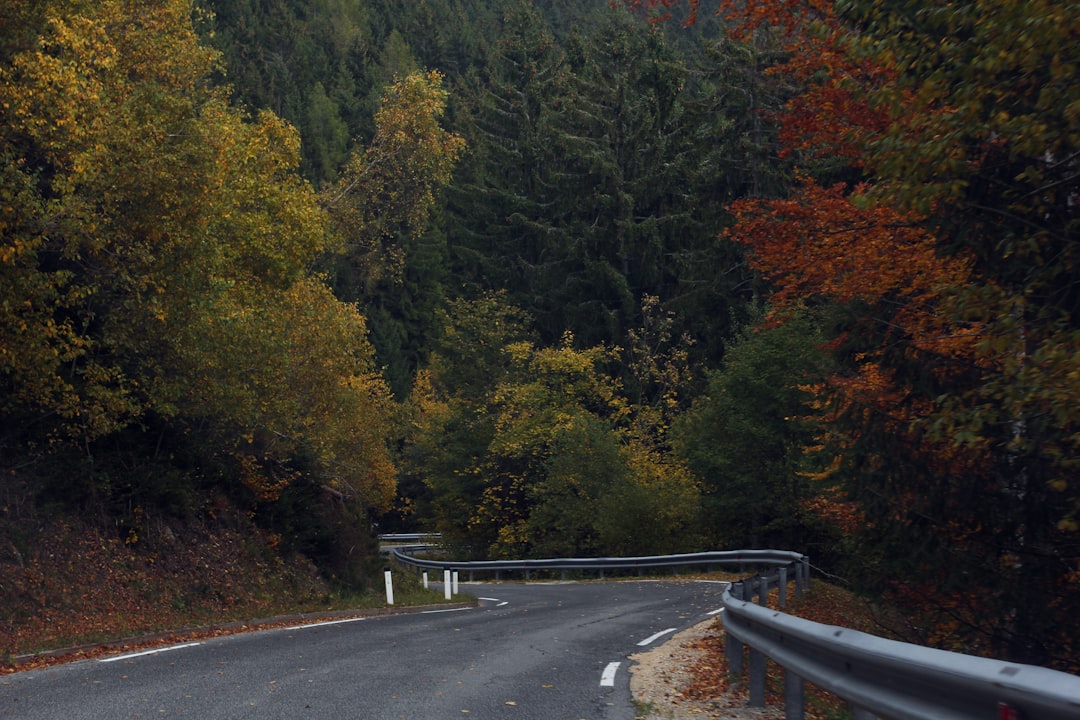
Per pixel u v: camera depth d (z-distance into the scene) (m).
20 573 15.23
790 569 22.44
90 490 17.89
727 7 13.89
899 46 9.12
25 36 14.48
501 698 8.59
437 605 23.62
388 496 52.41
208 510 21.28
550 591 29.70
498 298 57.91
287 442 24.30
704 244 51.56
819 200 12.91
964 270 10.27
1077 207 8.94
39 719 7.54
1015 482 10.51
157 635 14.37
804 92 13.86
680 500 39.31
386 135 34.69
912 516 11.34
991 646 11.36
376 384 46.47
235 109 23.61
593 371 52.22
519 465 51.69
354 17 117.19
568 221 61.56
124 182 14.73
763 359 33.88
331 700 8.30
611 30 59.75
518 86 68.75
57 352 15.05
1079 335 7.87
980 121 8.80
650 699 8.88
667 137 56.44
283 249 20.19
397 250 39.00
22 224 13.99
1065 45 7.72
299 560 23.78
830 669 6.39
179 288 16.59
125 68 17.91
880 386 12.28
